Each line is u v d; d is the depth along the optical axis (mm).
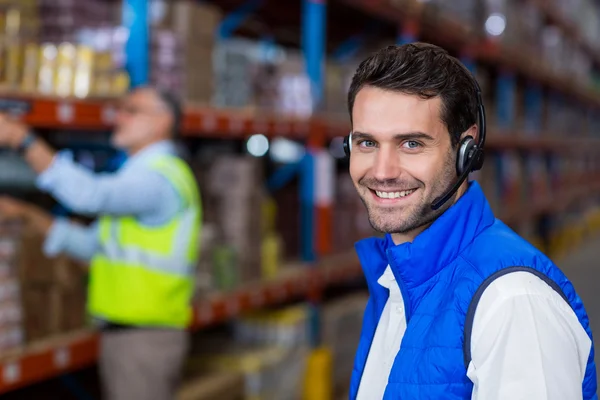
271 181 5199
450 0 6875
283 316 4461
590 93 14539
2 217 2598
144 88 2861
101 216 2883
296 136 4605
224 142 5344
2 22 2828
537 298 1002
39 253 2770
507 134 8977
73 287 2953
